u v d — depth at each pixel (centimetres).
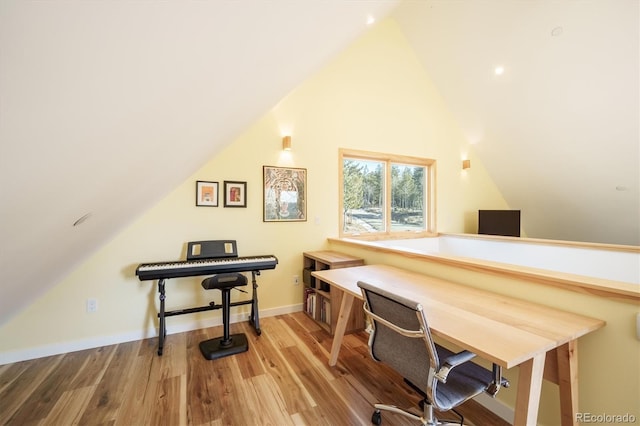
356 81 384
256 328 276
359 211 404
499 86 385
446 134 470
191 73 74
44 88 46
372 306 144
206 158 245
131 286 262
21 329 227
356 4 135
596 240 468
